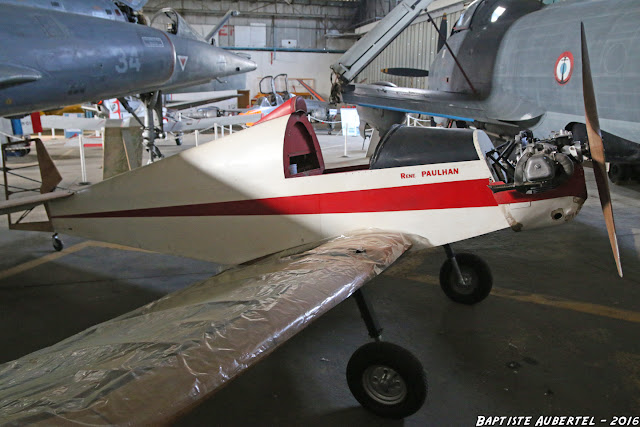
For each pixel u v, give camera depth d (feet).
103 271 13.39
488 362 8.33
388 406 6.85
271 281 6.32
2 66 13.11
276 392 7.61
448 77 25.94
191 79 22.31
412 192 8.75
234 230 9.71
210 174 9.66
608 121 16.80
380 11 89.30
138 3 21.12
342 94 25.21
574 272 12.69
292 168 9.71
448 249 10.47
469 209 8.59
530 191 8.34
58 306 11.02
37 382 4.07
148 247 10.50
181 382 3.87
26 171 30.50
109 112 44.32
